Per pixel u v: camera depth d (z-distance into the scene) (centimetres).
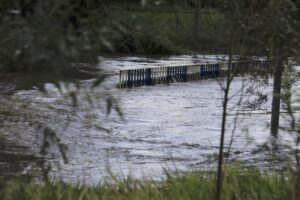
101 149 5922
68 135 6344
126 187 2294
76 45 963
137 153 5838
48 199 1994
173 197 2056
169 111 9231
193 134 7106
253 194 2009
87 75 1478
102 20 1183
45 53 941
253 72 3369
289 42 1881
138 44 1355
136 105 9794
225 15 1906
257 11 1830
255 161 4269
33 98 8181
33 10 1083
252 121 6794
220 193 1961
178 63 17750
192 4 2000
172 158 4969
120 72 12550
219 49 2000
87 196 2119
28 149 5466
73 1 1131
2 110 6719
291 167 2220
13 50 1017
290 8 1828
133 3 1238
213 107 9725
